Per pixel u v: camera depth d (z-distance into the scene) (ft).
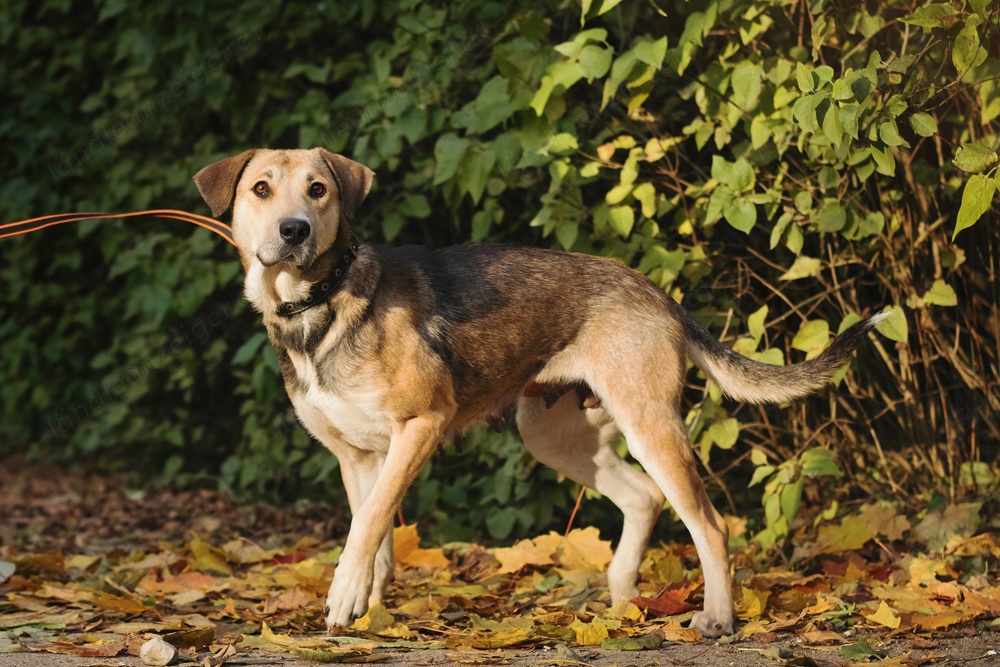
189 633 16.72
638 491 20.53
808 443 23.84
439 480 27.55
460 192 23.13
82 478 39.40
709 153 23.82
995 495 23.04
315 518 31.42
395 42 27.09
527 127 22.12
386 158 25.72
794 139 21.08
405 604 19.57
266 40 30.96
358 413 18.29
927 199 22.45
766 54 21.39
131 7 34.09
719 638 17.19
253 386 29.37
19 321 41.75
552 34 24.26
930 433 24.12
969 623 17.47
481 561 23.57
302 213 17.61
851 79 18.40
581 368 19.34
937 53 19.89
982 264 23.71
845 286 23.44
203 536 29.71
